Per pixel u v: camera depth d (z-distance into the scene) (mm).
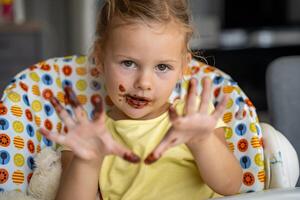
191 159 865
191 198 863
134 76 817
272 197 701
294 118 1178
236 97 978
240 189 906
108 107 1012
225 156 784
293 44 2791
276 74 1190
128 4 823
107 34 842
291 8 2850
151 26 795
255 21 2852
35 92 982
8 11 2361
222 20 2855
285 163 905
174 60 816
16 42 2154
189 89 650
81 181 740
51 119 978
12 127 920
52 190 875
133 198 858
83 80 1025
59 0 2672
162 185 864
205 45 2746
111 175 885
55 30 2688
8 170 893
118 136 906
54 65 1025
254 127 934
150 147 870
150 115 898
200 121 648
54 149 953
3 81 2154
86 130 638
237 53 2729
